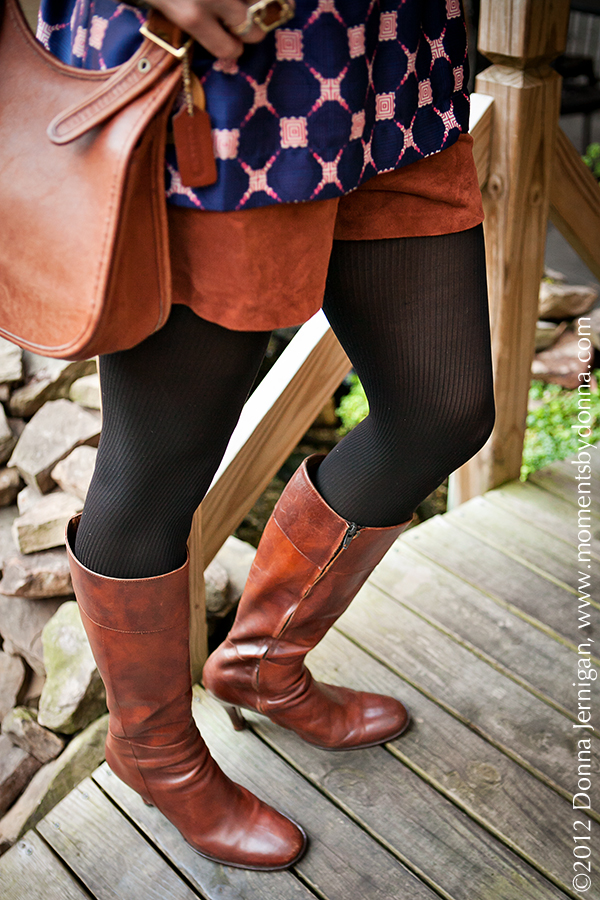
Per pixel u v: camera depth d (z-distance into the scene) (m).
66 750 1.46
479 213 0.84
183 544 0.88
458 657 1.40
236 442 1.25
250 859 1.06
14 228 0.64
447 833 1.12
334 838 1.12
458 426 0.87
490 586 1.55
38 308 0.64
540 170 1.46
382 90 0.70
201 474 0.82
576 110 3.91
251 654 1.13
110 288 0.59
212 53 0.57
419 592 1.53
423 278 0.82
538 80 1.37
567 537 1.67
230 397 0.77
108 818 1.16
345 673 1.36
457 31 0.76
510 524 1.71
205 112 0.60
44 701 1.48
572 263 3.64
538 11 1.30
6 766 1.46
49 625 1.56
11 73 0.66
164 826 1.14
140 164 0.60
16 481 1.75
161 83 0.58
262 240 0.65
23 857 1.12
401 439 0.90
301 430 1.35
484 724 1.28
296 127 0.63
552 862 1.08
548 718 1.29
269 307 0.69
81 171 0.60
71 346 0.62
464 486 1.86
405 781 1.19
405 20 0.69
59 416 1.79
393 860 1.09
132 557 0.84
